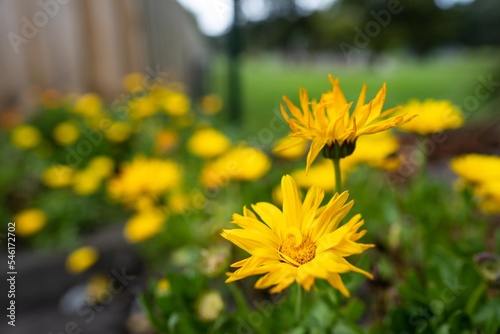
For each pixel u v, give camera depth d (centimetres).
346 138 78
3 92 363
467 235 138
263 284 63
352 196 149
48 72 387
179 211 173
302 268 64
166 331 108
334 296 97
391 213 148
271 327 104
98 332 198
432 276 105
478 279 99
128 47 425
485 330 94
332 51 1797
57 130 319
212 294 107
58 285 235
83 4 401
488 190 122
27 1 371
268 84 920
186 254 168
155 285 110
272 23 1823
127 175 170
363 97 80
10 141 325
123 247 243
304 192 160
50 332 205
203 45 754
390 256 131
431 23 1556
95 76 411
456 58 1630
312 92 723
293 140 88
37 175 305
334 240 65
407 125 134
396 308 97
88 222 265
